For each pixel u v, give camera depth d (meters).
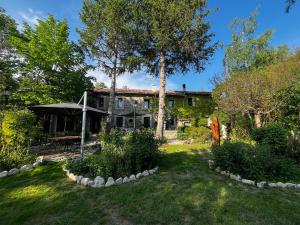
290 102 12.40
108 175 5.86
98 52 17.69
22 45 17.75
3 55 19.28
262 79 12.74
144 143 7.42
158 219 3.80
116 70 18.72
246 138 13.59
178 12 13.74
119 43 17.02
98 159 6.24
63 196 4.82
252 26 22.31
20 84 18.00
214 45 16.75
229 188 5.36
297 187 5.67
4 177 6.39
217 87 17.17
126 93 28.97
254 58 22.05
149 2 14.03
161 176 6.41
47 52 17.97
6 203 4.51
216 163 7.18
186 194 4.90
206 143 14.88
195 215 3.94
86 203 4.46
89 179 5.69
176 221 3.73
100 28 16.48
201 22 14.45
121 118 28.98
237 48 22.41
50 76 18.59
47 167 7.45
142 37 15.48
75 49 18.94
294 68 12.36
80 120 19.59
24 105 17.95
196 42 15.85
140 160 6.55
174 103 29.81
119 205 4.35
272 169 6.23
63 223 3.66
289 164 6.71
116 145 7.52
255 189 5.46
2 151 7.31
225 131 16.95
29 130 8.45
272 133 7.94
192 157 9.38
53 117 21.47
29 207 4.31
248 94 12.88
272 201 4.65
